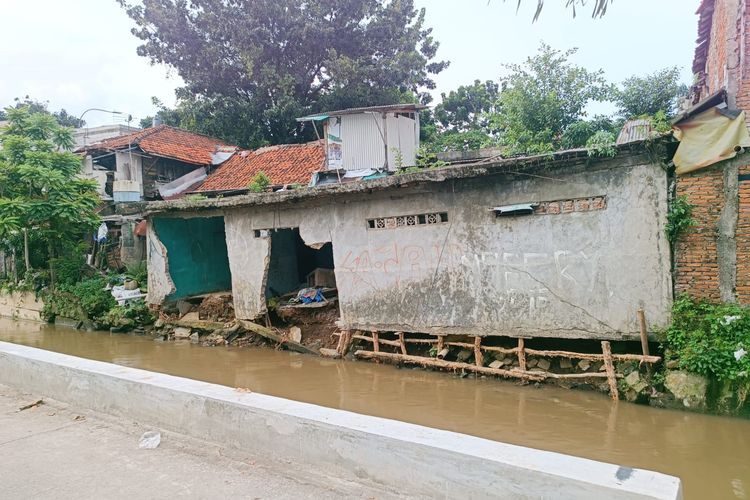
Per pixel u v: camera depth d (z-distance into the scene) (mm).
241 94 25344
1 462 3805
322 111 23641
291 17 23031
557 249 8273
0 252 19641
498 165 8359
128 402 4637
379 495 3180
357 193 10141
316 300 12406
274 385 9000
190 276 14766
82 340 13547
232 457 3822
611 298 7859
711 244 7316
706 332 7070
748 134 6996
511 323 8727
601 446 6070
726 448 5906
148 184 20094
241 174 19891
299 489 3295
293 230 15492
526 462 2783
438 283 9453
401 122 18344
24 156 15492
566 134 14570
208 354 11484
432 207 9430
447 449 2973
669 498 2359
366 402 7930
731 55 7746
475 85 32031
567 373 8273
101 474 3572
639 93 15703
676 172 7406
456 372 9141
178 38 23891
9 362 5844
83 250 18000
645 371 7516
